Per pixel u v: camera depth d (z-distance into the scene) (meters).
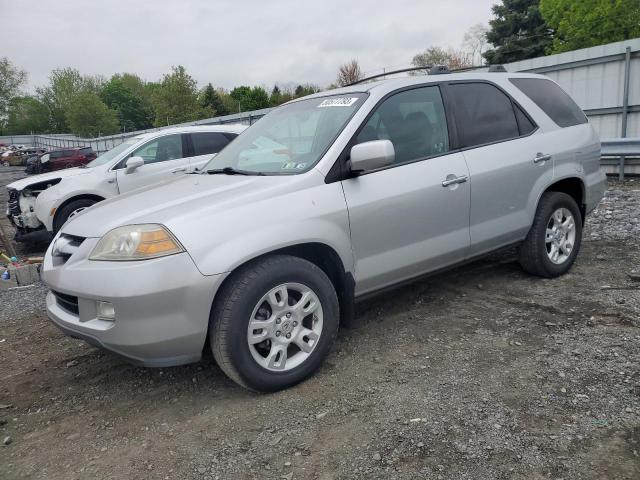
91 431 2.99
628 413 2.69
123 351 2.94
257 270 3.05
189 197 3.30
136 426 3.00
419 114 3.97
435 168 3.89
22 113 93.06
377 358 3.54
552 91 5.01
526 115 4.63
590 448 2.45
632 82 10.11
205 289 2.89
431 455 2.49
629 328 3.69
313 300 3.28
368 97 3.78
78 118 71.94
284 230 3.13
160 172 8.72
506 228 4.38
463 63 44.72
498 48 40.84
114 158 8.61
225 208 3.08
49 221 8.11
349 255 3.45
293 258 3.20
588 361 3.26
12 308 5.43
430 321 4.11
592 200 5.09
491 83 4.51
